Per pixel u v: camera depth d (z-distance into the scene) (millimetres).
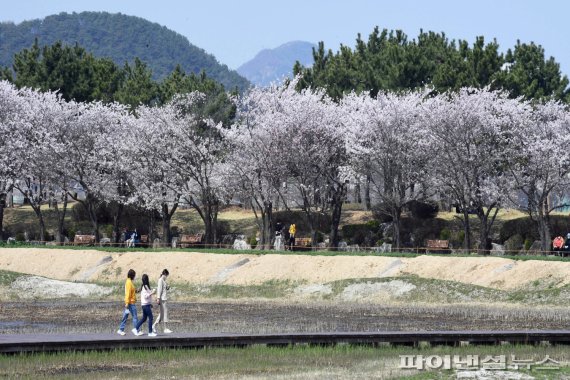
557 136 90250
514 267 70625
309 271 78375
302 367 38312
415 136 93000
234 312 61344
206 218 101625
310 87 113250
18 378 35031
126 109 120812
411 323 53844
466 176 89625
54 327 52188
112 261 89000
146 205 102000
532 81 115375
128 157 102562
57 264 91062
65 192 106688
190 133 100688
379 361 40125
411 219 105188
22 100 110188
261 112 101750
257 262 82188
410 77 116875
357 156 95688
